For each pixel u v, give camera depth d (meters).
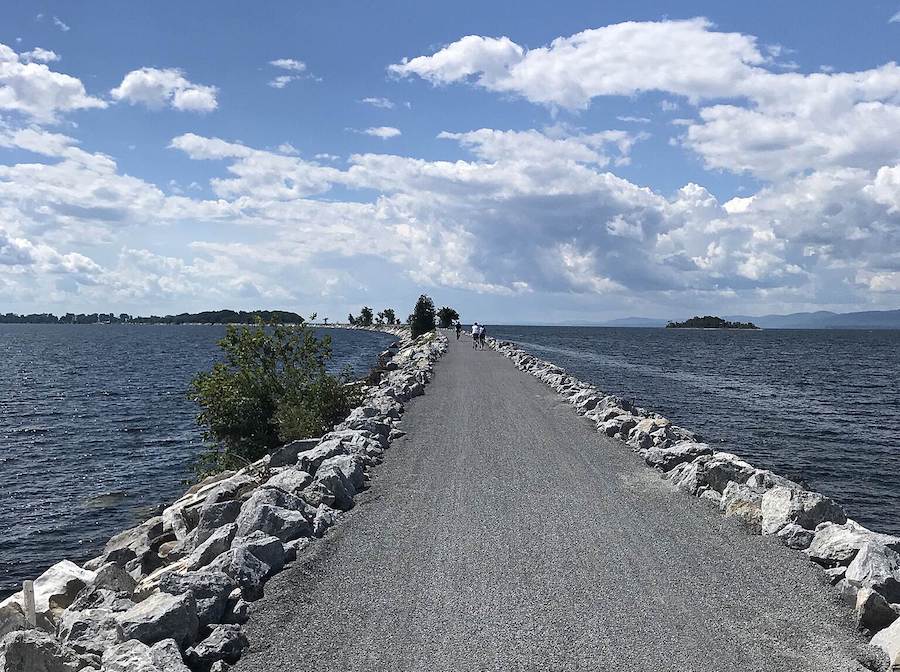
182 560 8.83
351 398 20.09
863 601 6.08
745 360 70.56
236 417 18.23
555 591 6.81
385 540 8.36
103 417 33.16
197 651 5.52
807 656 5.57
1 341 131.12
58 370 60.84
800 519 8.47
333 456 11.84
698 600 6.61
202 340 142.62
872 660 5.53
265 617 6.26
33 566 14.45
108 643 5.59
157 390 44.69
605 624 6.10
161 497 19.33
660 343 116.88
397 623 6.12
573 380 24.72
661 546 8.14
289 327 19.61
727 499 9.58
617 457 13.12
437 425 16.67
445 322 95.81
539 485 10.98
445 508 9.71
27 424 31.17
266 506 8.48
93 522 17.23
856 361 72.56
